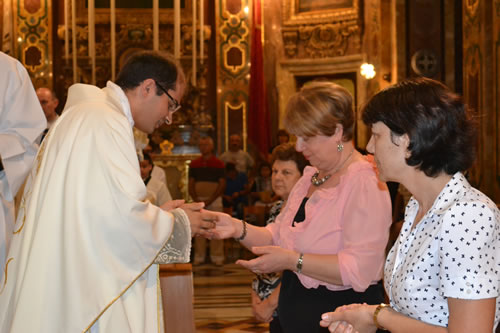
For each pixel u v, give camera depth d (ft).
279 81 41.39
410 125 5.31
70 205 7.61
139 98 8.73
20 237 8.02
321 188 8.20
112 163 7.75
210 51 41.01
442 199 5.31
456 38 33.96
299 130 7.88
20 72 12.31
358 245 7.32
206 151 31.24
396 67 34.37
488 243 4.92
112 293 7.55
